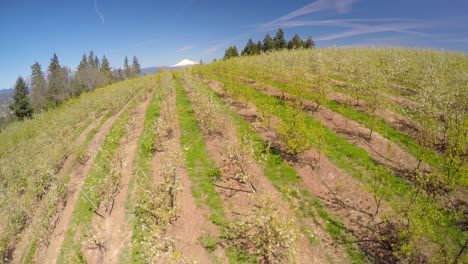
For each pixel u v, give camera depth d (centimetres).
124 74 15812
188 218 1609
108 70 14950
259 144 2217
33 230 1936
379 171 1742
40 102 10775
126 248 1520
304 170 1873
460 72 2742
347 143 2077
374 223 1397
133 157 2441
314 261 1269
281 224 1165
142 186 1889
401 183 1614
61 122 4375
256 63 4084
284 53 4409
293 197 1659
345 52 4456
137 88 4966
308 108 2741
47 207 2166
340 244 1331
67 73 12938
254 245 1366
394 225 1349
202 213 1628
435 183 1395
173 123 2828
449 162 1430
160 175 2030
